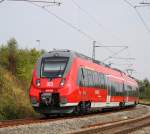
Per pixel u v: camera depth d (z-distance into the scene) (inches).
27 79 1594.5
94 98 1187.9
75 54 1070.4
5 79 1364.4
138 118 1151.6
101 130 768.3
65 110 1010.7
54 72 1014.4
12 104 1194.0
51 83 1001.5
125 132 748.6
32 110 1245.7
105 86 1328.7
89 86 1130.7
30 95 1017.5
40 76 1019.9
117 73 1614.2
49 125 813.9
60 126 817.5
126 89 1768.0
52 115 1154.7
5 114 1048.2
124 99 1727.4
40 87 1007.6
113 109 1638.8
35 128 752.3
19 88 1440.7
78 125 873.5
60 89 991.0
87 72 1118.4
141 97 4288.9
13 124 810.2
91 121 990.4
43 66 1032.8
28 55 1815.9
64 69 1014.4
